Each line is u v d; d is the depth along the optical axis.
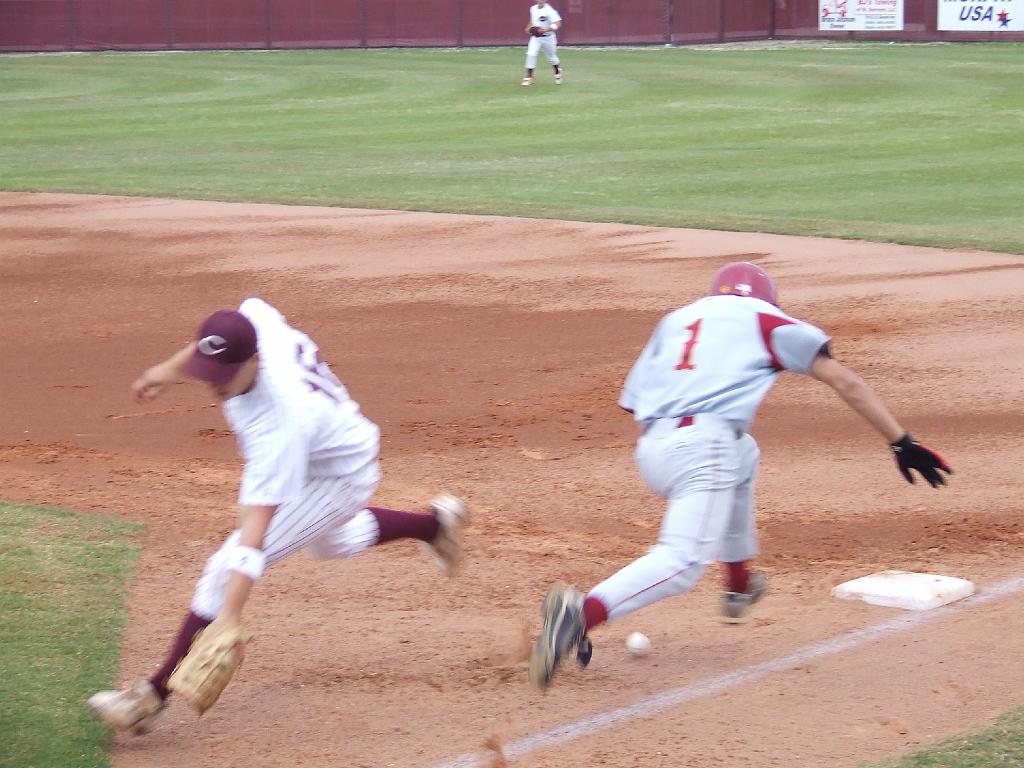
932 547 18.62
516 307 33.75
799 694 14.11
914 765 12.23
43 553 18.30
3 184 53.66
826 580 17.55
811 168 56.28
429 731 13.46
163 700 13.16
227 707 14.09
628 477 21.98
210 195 50.94
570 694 14.27
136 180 54.91
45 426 25.25
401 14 124.06
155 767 12.77
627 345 30.03
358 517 14.73
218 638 12.34
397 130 70.69
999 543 18.70
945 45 113.25
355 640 15.81
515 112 76.94
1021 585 17.14
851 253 38.84
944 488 21.06
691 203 48.28
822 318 31.83
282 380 12.77
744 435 14.62
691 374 13.67
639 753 12.85
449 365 28.86
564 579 17.75
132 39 125.75
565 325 31.92
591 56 110.06
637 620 16.41
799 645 15.44
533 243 41.34
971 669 14.59
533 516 20.27
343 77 97.31
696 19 121.50
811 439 23.80
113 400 26.92
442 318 32.84
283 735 13.42
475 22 123.75
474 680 14.66
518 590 17.36
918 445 13.44
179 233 43.88
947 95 80.12
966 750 12.49
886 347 29.38
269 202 49.22
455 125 72.19
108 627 15.91
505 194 50.59
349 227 44.34
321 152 63.31
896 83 86.19
